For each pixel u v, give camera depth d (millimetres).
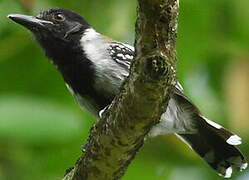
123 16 12602
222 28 13266
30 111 10789
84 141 11516
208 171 14430
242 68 13789
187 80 13109
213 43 13430
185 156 13805
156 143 13656
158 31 7363
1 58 12594
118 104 7938
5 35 12586
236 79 13773
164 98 7703
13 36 12578
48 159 11844
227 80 13789
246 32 13242
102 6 12703
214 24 13102
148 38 7383
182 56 12852
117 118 7984
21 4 12406
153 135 11398
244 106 13734
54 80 12469
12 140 10914
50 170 11906
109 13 12641
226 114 13773
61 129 10922
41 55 12562
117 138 8117
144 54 7441
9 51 12594
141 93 7609
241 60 13758
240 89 13734
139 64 7465
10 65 12594
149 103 7684
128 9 12641
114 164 8445
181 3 12656
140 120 7863
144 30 7371
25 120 10680
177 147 13664
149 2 7250
